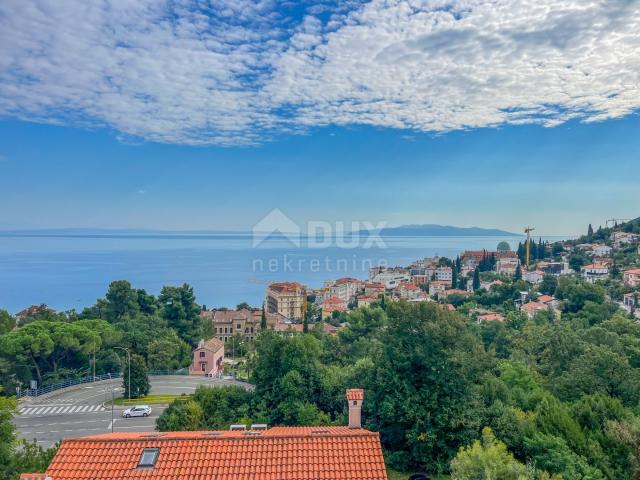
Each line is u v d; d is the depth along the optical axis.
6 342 78.12
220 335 138.38
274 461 20.72
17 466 28.84
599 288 131.38
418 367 36.84
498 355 90.12
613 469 28.03
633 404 42.00
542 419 32.94
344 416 39.12
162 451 21.36
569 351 65.81
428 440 33.41
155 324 105.81
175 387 74.69
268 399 45.53
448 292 182.75
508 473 22.98
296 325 148.50
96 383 77.81
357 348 77.50
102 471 20.33
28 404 65.38
